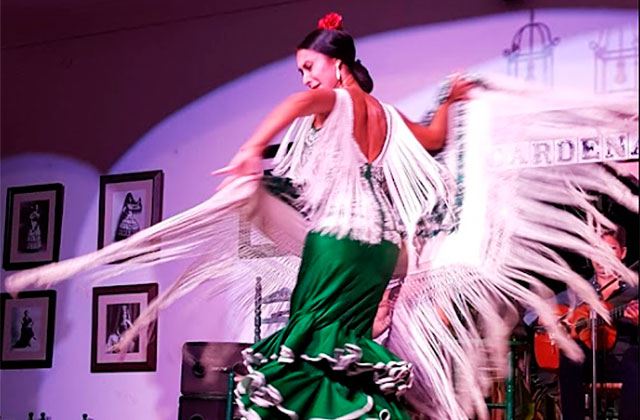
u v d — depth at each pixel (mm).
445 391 3385
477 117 4055
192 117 4898
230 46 4840
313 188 2982
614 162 3889
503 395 3744
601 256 3799
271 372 2654
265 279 3430
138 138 5027
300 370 2709
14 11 5191
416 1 4410
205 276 3291
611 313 3771
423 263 3400
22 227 5270
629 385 3707
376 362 2760
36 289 5148
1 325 5223
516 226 3740
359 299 2832
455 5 4332
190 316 4621
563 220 3816
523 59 4156
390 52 4434
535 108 4039
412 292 3426
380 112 3160
